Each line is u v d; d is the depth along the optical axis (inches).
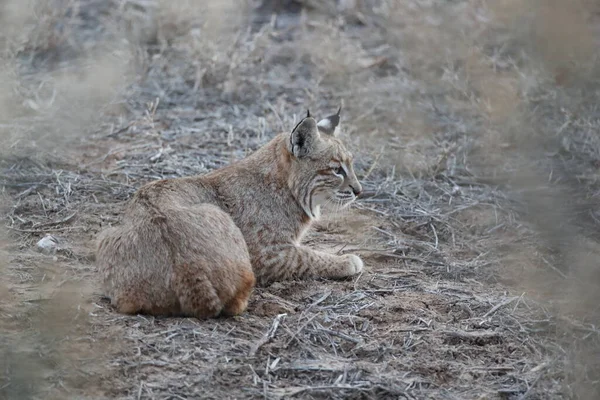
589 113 668.1
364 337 394.9
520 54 757.9
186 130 649.6
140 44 786.2
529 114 658.8
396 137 651.5
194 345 373.4
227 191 445.4
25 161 573.3
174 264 387.9
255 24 860.0
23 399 330.6
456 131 660.7
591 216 542.3
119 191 543.2
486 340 399.5
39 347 362.0
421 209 546.9
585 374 365.1
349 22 873.5
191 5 806.5
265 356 370.9
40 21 773.3
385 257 485.7
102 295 412.5
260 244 441.1
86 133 634.8
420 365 374.6
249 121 666.2
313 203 456.1
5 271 435.5
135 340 372.5
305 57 796.0
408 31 788.0
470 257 495.8
